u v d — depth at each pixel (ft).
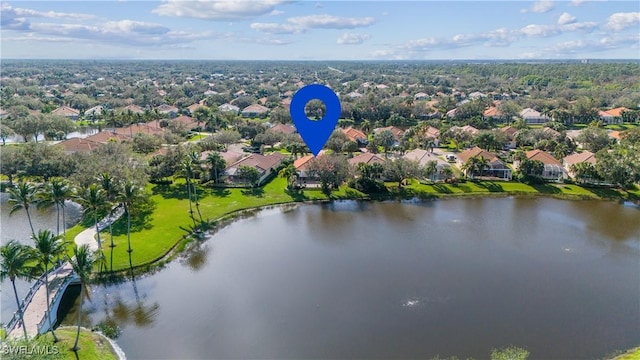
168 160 341.00
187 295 195.62
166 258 229.66
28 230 259.39
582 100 633.61
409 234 264.93
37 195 218.18
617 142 447.42
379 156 403.13
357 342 163.53
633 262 228.63
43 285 195.72
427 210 306.14
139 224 266.57
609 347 160.76
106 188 230.48
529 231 269.23
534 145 454.40
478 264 225.56
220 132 473.67
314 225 279.28
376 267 222.07
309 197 325.42
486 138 438.81
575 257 234.17
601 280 209.36
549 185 349.41
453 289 200.75
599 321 176.45
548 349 159.43
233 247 246.27
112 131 490.08
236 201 313.73
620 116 606.14
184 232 260.01
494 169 365.81
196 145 407.64
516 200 326.03
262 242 253.24
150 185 340.18
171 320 177.37
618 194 332.60
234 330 171.32
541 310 184.14
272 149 462.60
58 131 477.36
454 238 259.19
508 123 605.31
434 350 159.33
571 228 274.16
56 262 199.93
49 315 162.20
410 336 167.12
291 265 224.33
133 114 522.47
